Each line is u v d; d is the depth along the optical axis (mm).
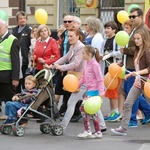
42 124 13031
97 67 12297
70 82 12211
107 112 16375
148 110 14414
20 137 12688
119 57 14680
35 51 15156
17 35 16641
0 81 14016
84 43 13938
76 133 13219
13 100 12875
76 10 27516
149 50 12289
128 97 12695
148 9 20875
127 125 12961
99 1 27109
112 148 11711
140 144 12117
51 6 27562
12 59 13906
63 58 13539
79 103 14516
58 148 11680
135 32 12711
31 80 12805
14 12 26656
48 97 12836
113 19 27094
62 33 15320
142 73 12203
